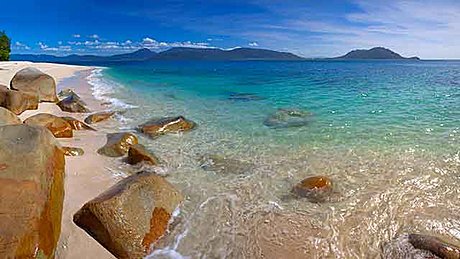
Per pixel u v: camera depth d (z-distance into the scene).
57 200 5.18
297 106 15.27
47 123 9.55
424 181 6.96
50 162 5.46
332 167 7.77
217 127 11.52
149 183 5.76
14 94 12.09
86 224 5.08
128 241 4.90
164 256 4.89
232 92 21.25
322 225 5.59
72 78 30.98
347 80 30.50
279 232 5.43
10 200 4.18
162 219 5.47
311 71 51.19
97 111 14.23
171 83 27.84
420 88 22.52
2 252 3.59
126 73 42.81
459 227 5.48
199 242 5.20
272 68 65.06
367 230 5.46
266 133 10.65
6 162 4.73
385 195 6.44
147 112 14.26
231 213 5.93
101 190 6.43
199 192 6.64
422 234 5.27
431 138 9.62
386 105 15.13
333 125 11.34
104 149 8.62
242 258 4.89
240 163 8.15
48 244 4.32
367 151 8.70
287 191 6.72
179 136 10.44
